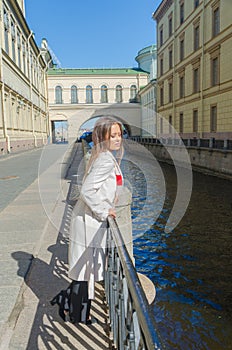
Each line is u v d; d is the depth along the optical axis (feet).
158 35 124.67
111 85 178.19
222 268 20.99
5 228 15.98
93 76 176.76
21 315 8.12
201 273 20.34
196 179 58.44
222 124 76.69
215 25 78.79
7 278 10.21
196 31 89.81
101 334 7.38
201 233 27.53
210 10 79.87
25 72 117.29
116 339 6.54
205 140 64.80
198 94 89.04
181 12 101.45
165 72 116.67
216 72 79.51
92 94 177.17
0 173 43.11
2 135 78.18
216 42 76.95
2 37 81.56
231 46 70.49
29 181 34.71
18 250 12.79
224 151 55.62
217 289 18.26
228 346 13.52
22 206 21.38
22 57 111.65
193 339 13.94
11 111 90.02
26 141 108.37
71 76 176.55
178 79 104.32
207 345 13.58
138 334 4.18
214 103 80.23
